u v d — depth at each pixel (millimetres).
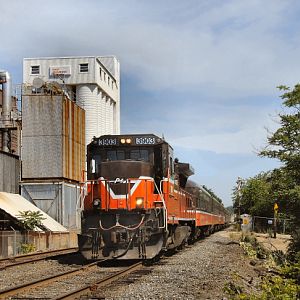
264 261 21703
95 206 17969
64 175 39594
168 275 14789
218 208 53250
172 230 21266
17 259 21594
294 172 29516
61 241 32000
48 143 39812
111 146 19141
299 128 29766
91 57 56406
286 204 29125
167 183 18953
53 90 40938
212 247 27188
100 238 17891
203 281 13789
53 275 14125
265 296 10891
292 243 25766
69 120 41406
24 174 39688
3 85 41844
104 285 12797
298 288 11664
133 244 17734
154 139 19109
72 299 10812
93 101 56719
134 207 17750
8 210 30406
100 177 18234
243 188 78438
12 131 42906
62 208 38812
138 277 14359
